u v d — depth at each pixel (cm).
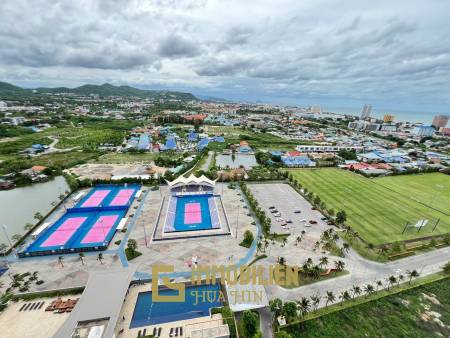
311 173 17938
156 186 14125
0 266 7838
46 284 7162
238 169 17650
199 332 5597
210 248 8950
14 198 13200
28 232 9675
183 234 9638
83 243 9069
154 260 8250
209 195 13275
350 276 7838
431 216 11994
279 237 9750
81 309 5806
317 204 12525
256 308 6469
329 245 9069
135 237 9519
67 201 12506
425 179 17650
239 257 8500
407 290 7412
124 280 6719
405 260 8744
